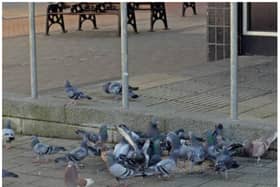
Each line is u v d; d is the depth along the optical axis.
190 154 9.30
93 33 24.45
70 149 10.80
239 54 17.22
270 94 12.53
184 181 9.20
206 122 10.36
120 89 12.20
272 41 16.94
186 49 19.84
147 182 9.20
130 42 21.81
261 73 14.62
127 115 10.98
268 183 9.00
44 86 14.18
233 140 10.09
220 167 9.12
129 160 8.95
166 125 10.66
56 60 18.17
